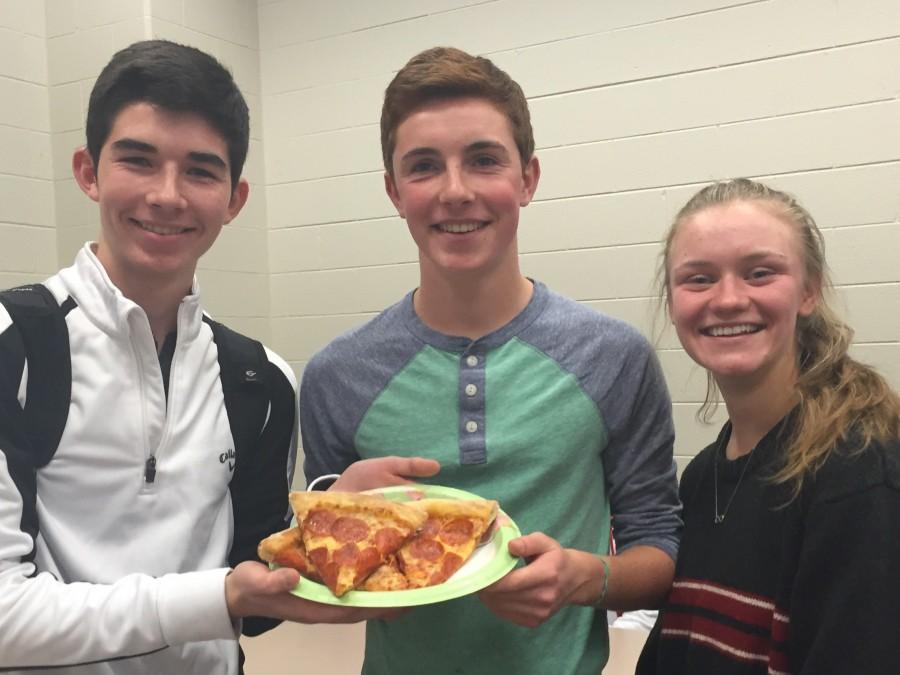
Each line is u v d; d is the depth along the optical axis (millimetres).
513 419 1052
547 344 1087
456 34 2645
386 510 918
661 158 2373
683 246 998
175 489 1028
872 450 862
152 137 972
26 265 2572
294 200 3004
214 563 1068
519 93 1090
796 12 2176
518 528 1025
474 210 1017
